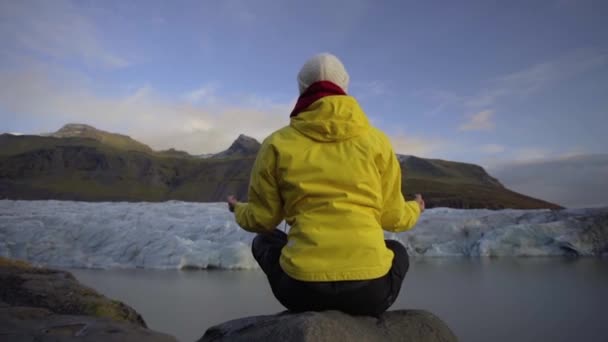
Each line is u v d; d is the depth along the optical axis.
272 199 1.94
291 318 1.84
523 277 12.30
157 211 24.48
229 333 2.09
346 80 2.15
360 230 1.78
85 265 16.28
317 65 2.09
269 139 1.97
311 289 1.79
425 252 17.86
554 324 7.99
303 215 1.82
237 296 10.78
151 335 3.92
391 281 1.90
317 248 1.76
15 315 4.29
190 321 8.57
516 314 8.68
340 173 1.82
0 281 5.91
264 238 2.19
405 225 2.08
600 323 7.90
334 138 1.87
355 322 1.89
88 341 3.59
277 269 1.99
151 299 10.49
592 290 10.38
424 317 2.16
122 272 14.76
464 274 13.06
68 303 5.34
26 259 17.33
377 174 1.90
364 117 1.97
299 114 1.99
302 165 1.84
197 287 11.95
